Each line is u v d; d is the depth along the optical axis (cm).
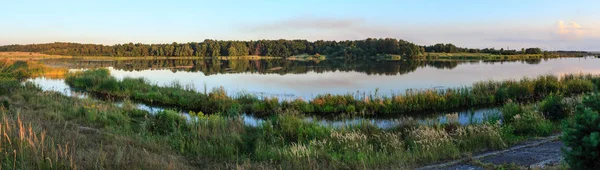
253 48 15925
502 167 724
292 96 2525
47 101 1645
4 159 631
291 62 9212
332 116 1805
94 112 1338
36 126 905
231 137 1128
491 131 1056
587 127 548
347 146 1037
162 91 2456
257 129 1332
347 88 3095
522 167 710
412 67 6209
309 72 5119
